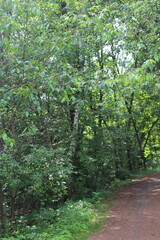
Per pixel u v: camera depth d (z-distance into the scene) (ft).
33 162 26.61
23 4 24.11
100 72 29.63
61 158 32.09
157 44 30.83
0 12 20.70
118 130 50.85
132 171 77.20
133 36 33.55
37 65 20.94
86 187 47.16
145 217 28.35
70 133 38.47
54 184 32.68
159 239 21.21
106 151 46.75
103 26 24.54
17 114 24.99
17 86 20.59
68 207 31.96
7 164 23.24
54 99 32.58
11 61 23.17
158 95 57.36
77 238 22.52
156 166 96.02
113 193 47.29
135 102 68.18
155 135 93.25
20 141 28.45
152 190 47.14
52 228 25.00
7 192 29.99
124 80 21.03
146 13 35.01
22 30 26.22
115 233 23.62
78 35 27.94
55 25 26.27
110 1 38.06
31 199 34.17
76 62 39.47
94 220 28.02
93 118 42.16
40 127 32.58
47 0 27.94
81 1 32.83
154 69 39.01
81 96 34.94
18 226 28.09
